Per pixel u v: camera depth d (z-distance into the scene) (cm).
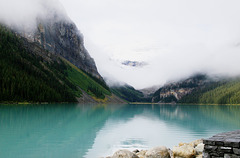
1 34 19362
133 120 5353
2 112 6009
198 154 1588
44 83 15175
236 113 8475
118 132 3325
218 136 934
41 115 5556
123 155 1366
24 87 12288
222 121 5212
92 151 2120
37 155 1902
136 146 2427
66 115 5947
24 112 6272
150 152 1480
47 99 13862
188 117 6525
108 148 2272
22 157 1834
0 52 15350
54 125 3791
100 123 4438
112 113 7806
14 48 18700
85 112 7581
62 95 16638
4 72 12312
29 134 2867
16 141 2425
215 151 835
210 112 9362
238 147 781
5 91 11169
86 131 3316
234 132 1052
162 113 8681
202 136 3067
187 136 3075
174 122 4981
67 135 2891
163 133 3316
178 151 1523
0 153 1945
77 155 1961
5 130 3111
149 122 4922
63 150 2114
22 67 15562
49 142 2438
